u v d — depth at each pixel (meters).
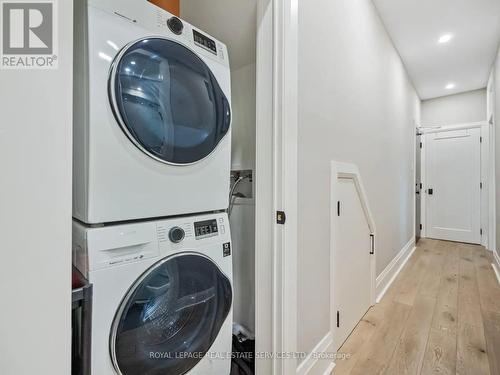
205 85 1.01
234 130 1.69
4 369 0.40
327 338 1.48
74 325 0.70
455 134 4.46
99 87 0.71
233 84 1.69
